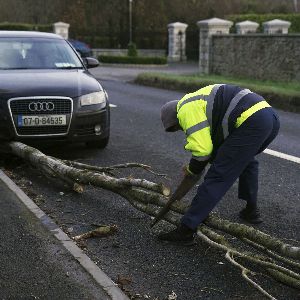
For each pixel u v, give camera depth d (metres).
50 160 6.29
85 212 5.39
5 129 7.05
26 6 46.44
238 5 42.97
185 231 4.47
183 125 4.32
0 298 3.64
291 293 3.83
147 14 41.56
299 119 11.66
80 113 7.28
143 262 4.28
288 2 46.41
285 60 18.12
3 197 5.67
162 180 6.55
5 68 8.09
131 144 8.60
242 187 5.11
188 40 38.38
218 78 19.03
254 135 4.30
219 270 4.16
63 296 3.67
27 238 4.62
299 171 7.13
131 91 16.77
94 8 41.78
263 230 5.02
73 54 8.79
